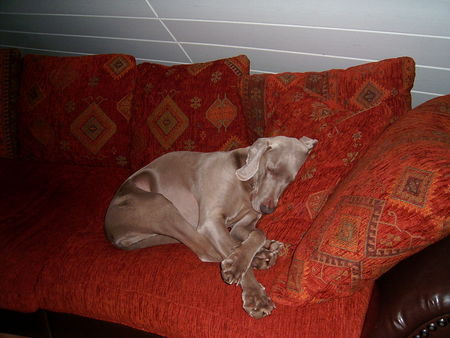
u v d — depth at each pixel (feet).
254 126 6.56
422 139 3.69
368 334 3.53
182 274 4.77
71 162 8.06
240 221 6.21
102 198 7.01
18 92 8.32
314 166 5.18
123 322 4.83
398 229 3.28
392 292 3.47
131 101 7.55
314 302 3.90
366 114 5.02
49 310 5.33
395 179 3.41
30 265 5.28
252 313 4.04
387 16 6.21
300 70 7.89
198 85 6.88
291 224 5.16
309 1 6.49
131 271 4.94
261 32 7.42
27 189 7.21
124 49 9.34
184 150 6.97
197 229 5.79
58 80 7.80
